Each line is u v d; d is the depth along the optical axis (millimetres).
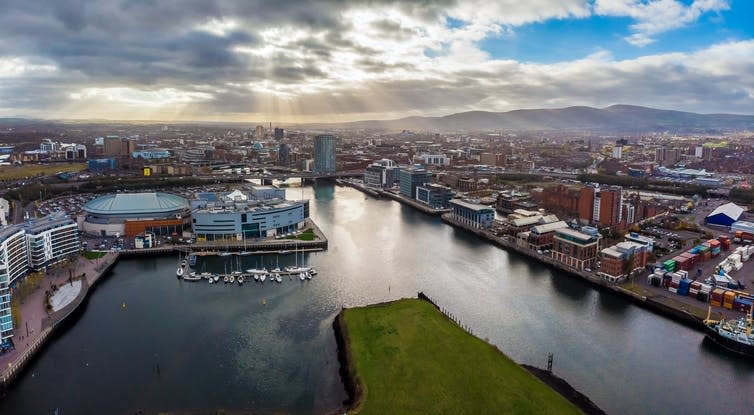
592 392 190000
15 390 193750
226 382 198375
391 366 195250
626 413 177500
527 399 172500
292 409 180250
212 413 177875
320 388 193750
